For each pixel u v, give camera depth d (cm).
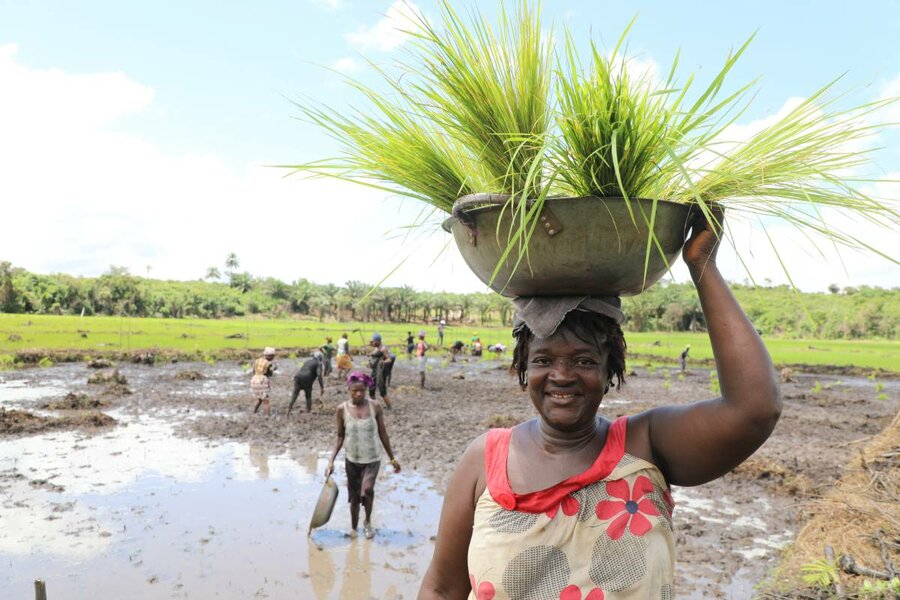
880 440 726
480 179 156
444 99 150
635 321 8556
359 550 636
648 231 123
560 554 129
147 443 1135
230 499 798
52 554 611
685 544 667
